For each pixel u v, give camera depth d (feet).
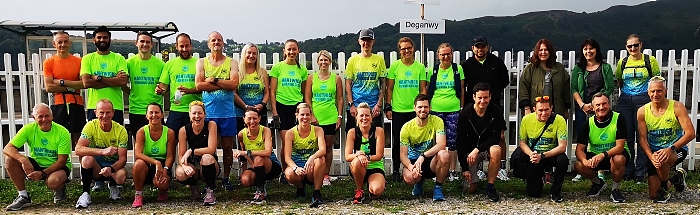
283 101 17.88
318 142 16.17
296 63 18.19
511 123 23.75
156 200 16.35
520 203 15.61
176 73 17.15
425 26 21.07
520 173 16.48
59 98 17.39
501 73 17.92
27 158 15.29
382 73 18.42
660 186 15.44
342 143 19.86
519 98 18.76
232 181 19.19
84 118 17.89
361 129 15.80
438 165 15.66
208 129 15.99
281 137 17.97
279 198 16.53
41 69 19.66
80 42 33.35
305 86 18.28
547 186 17.72
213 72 16.61
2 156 19.58
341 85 18.61
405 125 16.46
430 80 17.99
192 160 15.97
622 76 18.17
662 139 15.64
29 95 22.13
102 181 17.49
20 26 32.09
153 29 34.42
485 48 17.60
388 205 15.52
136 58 17.63
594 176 16.25
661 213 14.15
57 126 15.74
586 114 17.79
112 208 15.40
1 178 19.69
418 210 14.85
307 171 15.49
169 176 16.01
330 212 14.70
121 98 17.67
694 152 19.67
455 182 18.38
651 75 17.57
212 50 16.67
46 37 33.19
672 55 18.97
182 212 14.84
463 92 18.08
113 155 16.03
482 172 19.07
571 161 19.92
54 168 15.61
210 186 15.74
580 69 18.20
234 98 17.52
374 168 16.26
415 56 19.69
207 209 15.21
